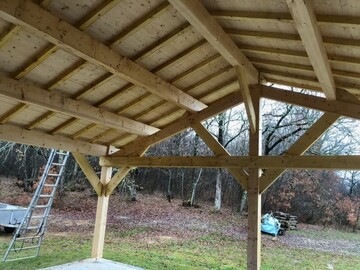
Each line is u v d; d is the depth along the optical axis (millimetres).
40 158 14328
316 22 2588
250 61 4465
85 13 3094
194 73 4605
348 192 13156
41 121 4797
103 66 3523
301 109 10875
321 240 9922
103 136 5836
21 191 13344
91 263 5656
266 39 3496
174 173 15250
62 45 3027
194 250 7992
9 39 3203
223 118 12320
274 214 11852
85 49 3213
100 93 4562
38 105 3955
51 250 6918
